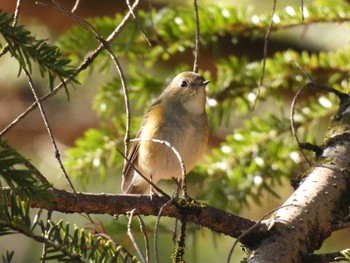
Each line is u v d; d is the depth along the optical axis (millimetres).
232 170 9180
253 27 9281
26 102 12195
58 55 4859
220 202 9094
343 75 9289
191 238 9062
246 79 9367
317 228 6055
